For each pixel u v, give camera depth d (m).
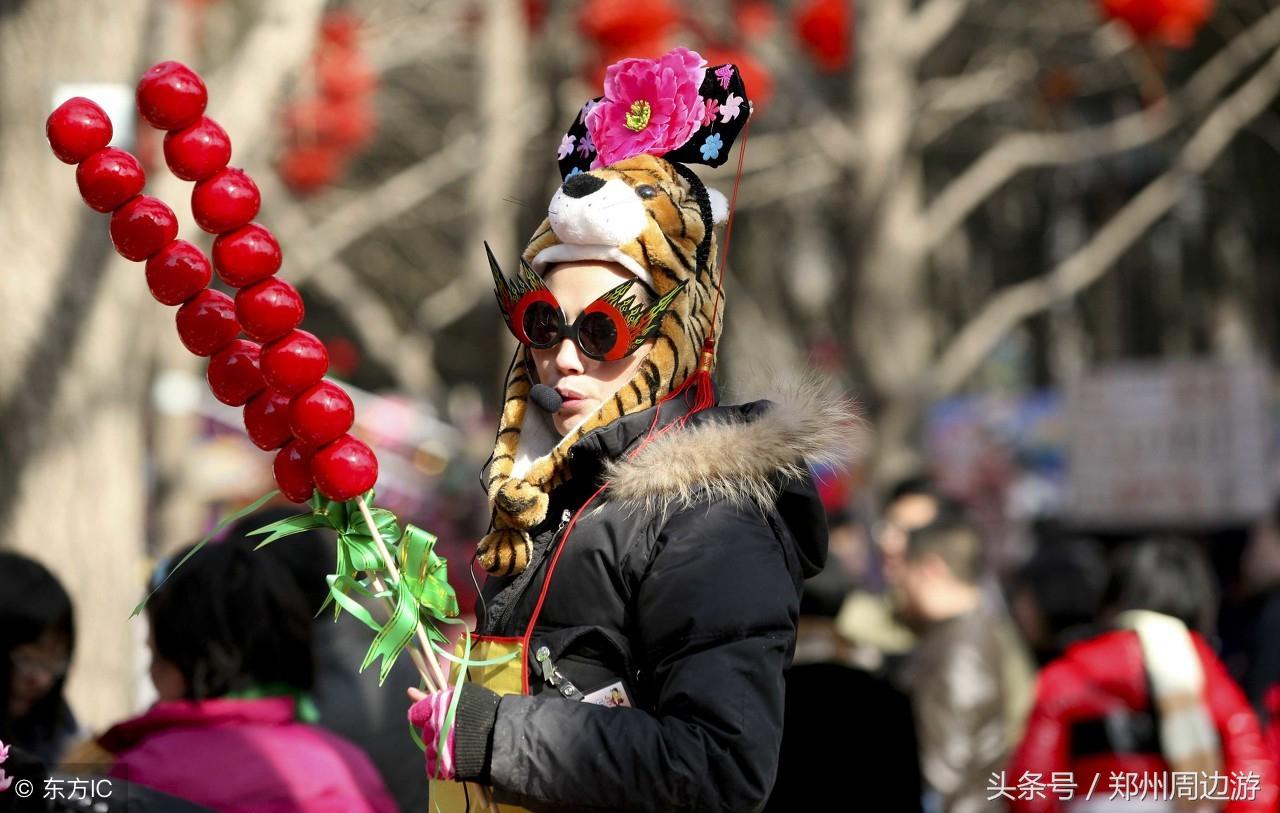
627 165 8.55
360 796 9.95
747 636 7.32
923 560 17.72
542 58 35.34
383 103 45.25
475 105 44.50
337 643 12.19
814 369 8.77
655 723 7.10
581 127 9.31
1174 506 31.44
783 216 57.97
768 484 7.86
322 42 32.97
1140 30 32.50
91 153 7.86
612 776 6.98
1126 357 64.00
